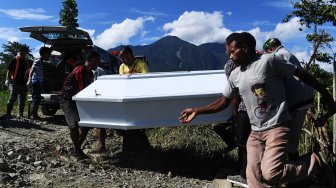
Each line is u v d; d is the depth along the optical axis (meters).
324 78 8.35
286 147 3.75
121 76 5.86
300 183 4.63
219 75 5.89
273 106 3.77
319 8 11.66
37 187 5.06
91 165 6.10
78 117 6.28
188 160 6.62
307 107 4.50
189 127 7.25
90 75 6.34
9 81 9.77
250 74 3.77
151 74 5.84
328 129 6.05
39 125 9.37
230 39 3.89
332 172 4.64
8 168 5.48
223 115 5.66
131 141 6.77
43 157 6.37
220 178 5.66
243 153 5.00
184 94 5.56
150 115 5.57
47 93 10.76
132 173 5.99
